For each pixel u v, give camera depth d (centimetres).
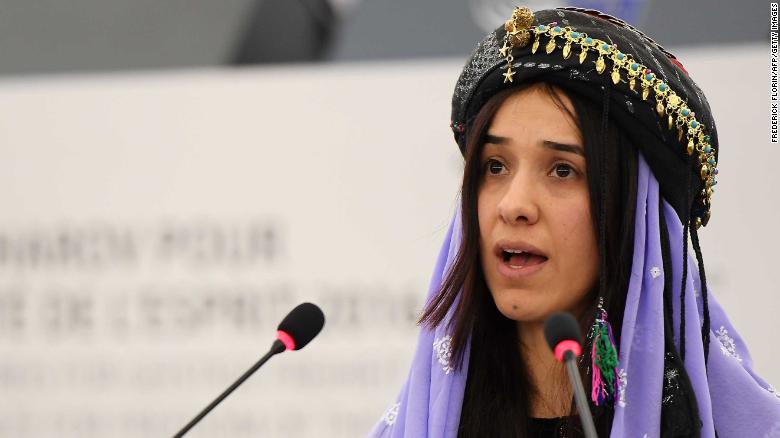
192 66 1279
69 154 1191
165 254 1164
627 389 507
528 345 532
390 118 1134
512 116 508
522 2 942
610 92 503
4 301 1186
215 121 1165
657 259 512
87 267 1178
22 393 1177
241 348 1137
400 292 1114
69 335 1173
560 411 524
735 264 1032
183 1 1325
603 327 497
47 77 1275
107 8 1329
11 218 1195
